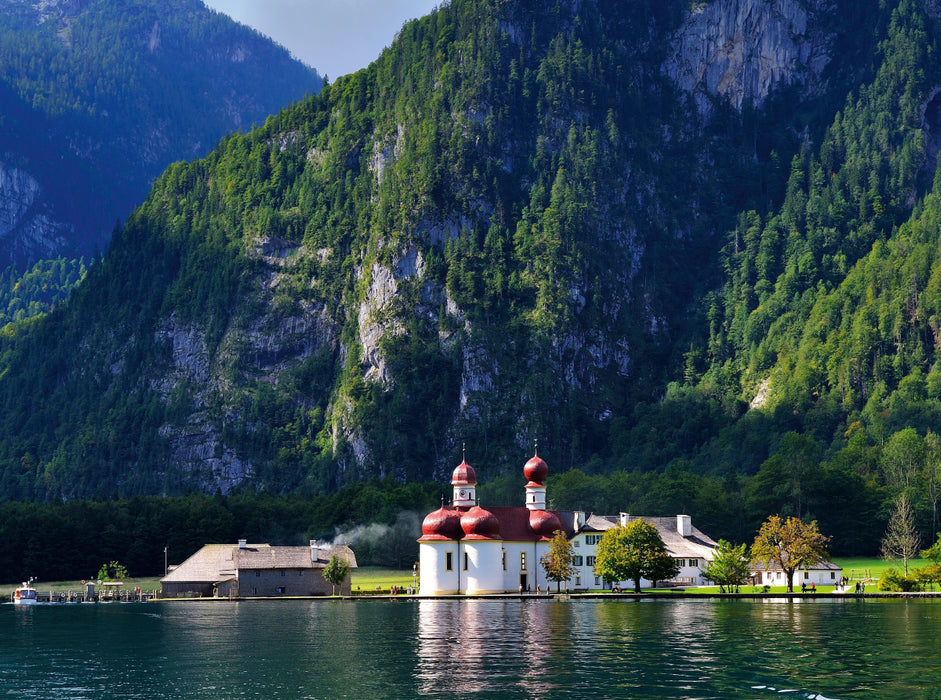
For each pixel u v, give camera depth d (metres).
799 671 112.12
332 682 109.31
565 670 113.50
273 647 137.00
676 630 147.50
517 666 116.50
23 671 119.81
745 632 144.38
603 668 114.44
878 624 153.25
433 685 106.56
